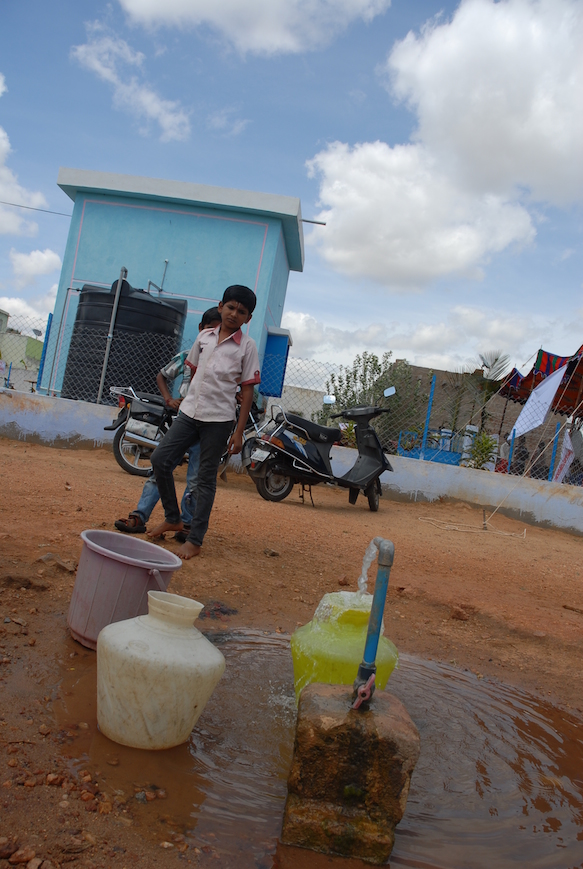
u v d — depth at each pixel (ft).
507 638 12.86
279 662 9.62
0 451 26.17
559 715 9.55
